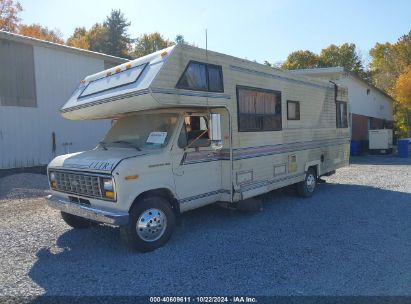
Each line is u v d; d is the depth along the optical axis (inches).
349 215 266.8
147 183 190.5
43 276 164.6
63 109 241.6
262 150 270.4
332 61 2034.9
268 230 230.4
